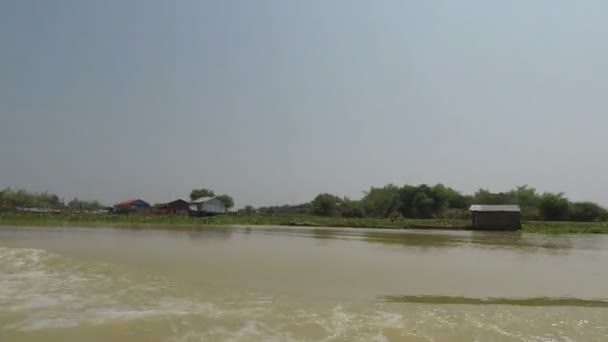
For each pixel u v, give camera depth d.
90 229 42.16
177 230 44.06
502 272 16.41
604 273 16.44
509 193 107.25
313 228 57.81
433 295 11.88
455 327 8.64
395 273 15.72
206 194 118.69
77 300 10.62
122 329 8.28
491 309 10.21
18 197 100.56
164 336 7.91
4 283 12.65
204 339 7.77
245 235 37.75
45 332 8.08
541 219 84.19
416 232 49.06
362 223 66.12
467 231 53.22
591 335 8.25
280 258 19.61
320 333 8.19
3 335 7.90
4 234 32.50
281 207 117.44
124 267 15.60
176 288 12.12
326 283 13.40
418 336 8.07
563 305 10.79
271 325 8.66
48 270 14.86
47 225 49.50
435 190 97.69
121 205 101.38
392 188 109.50
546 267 18.06
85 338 7.77
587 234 51.12
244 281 13.38
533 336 8.15
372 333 8.22
